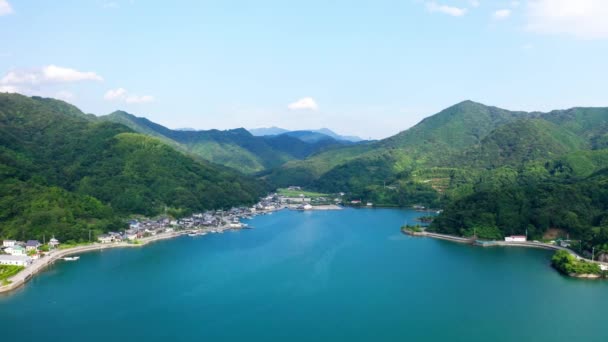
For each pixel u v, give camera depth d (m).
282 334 147.38
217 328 152.00
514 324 155.88
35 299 178.25
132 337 144.62
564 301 178.00
